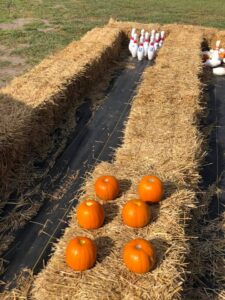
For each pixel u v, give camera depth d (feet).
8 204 5.52
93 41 10.87
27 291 4.20
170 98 7.65
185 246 4.18
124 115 8.32
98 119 8.07
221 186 6.13
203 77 10.44
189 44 11.25
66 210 5.49
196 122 7.23
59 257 4.01
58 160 6.60
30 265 4.62
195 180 5.43
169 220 4.43
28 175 6.12
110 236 4.24
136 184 5.00
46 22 15.93
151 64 11.46
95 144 7.18
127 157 5.66
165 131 6.41
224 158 6.91
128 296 3.54
